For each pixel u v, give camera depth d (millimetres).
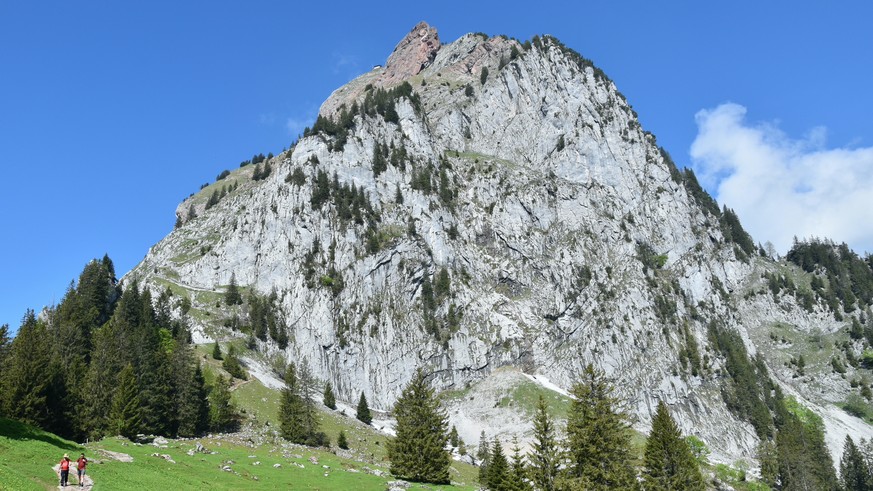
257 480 75250
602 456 79312
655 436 93750
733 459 190250
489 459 127688
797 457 164750
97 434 94625
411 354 196000
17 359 90875
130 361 112312
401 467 94812
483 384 194750
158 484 61875
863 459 177625
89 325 147625
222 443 102000
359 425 153375
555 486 78062
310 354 185750
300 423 125188
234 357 155750
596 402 83562
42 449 62125
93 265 172875
